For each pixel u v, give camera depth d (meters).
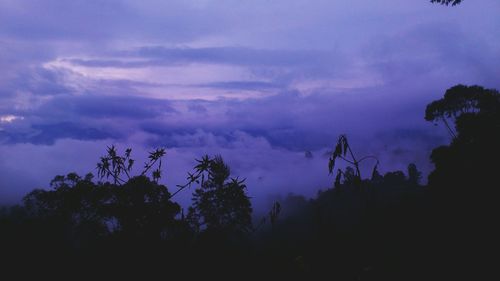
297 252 7.58
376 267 6.73
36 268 8.72
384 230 6.70
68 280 7.95
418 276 7.36
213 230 7.82
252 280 7.27
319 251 7.07
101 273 7.59
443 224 11.50
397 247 7.87
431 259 8.57
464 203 15.31
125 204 7.77
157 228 7.66
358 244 6.81
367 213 6.55
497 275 8.19
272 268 7.48
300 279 6.80
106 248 7.80
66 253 9.41
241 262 7.70
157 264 7.54
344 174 6.00
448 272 8.15
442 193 19.66
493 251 9.38
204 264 7.58
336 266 6.79
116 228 7.88
